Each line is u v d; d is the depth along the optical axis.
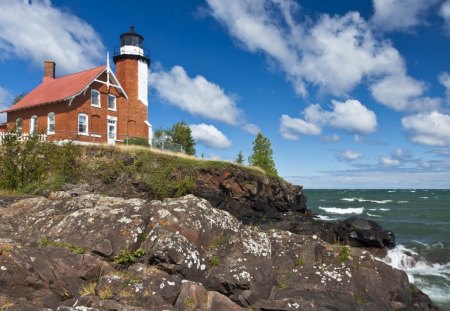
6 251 8.35
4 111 34.72
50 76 38.72
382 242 20.45
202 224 10.66
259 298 9.30
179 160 26.03
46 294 8.10
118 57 36.81
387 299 10.36
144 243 9.85
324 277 10.39
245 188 26.69
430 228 31.41
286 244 11.70
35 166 20.23
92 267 8.91
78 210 11.28
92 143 26.00
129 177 24.58
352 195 108.75
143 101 37.44
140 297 7.87
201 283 9.19
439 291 15.42
